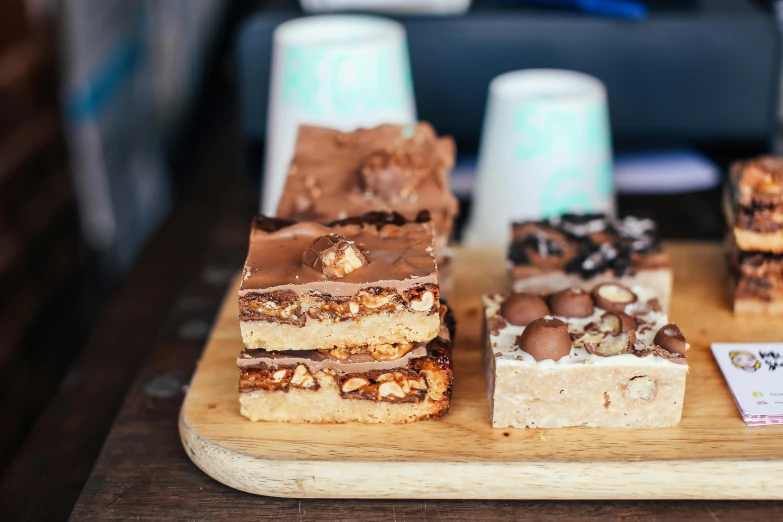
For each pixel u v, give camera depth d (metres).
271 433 0.57
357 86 0.66
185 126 1.16
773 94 0.78
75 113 0.88
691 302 0.64
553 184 0.69
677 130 0.79
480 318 0.64
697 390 0.58
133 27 0.99
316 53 0.66
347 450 0.56
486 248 0.69
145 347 0.70
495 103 0.69
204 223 0.84
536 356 0.56
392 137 0.64
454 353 0.61
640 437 0.56
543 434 0.56
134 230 1.02
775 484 0.55
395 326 0.56
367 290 0.55
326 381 0.57
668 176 0.81
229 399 0.59
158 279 0.77
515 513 0.55
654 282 0.62
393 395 0.57
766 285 0.62
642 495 0.55
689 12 0.78
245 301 0.55
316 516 0.55
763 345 0.60
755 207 0.61
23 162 0.81
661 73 0.78
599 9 0.78
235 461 0.55
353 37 0.69
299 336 0.56
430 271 0.56
